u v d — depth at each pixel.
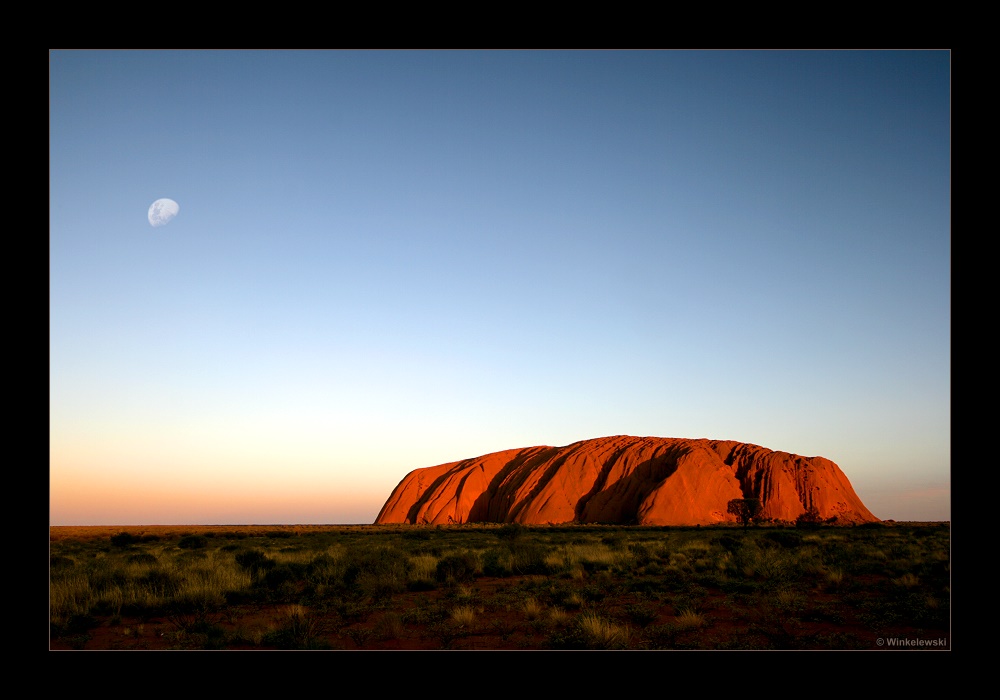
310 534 51.91
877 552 23.19
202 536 46.03
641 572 18.22
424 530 62.81
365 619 11.67
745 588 14.40
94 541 42.50
